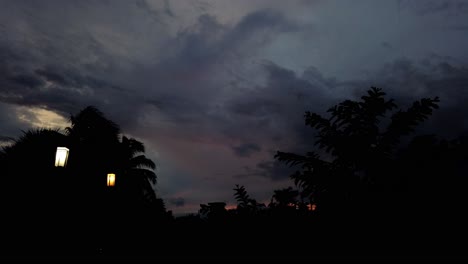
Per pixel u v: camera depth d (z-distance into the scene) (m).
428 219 1.57
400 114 2.08
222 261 1.50
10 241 6.09
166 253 1.85
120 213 8.27
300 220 2.02
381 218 1.70
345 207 1.91
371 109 2.21
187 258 1.55
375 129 2.15
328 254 1.67
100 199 11.06
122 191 15.66
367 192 1.92
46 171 9.15
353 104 2.26
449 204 1.56
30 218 7.53
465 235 1.47
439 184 1.64
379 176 1.91
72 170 12.84
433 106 2.04
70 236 7.21
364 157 2.06
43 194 8.47
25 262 1.57
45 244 6.44
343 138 2.17
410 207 1.65
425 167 1.75
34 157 11.23
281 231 1.95
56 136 14.04
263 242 1.94
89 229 7.84
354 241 1.70
